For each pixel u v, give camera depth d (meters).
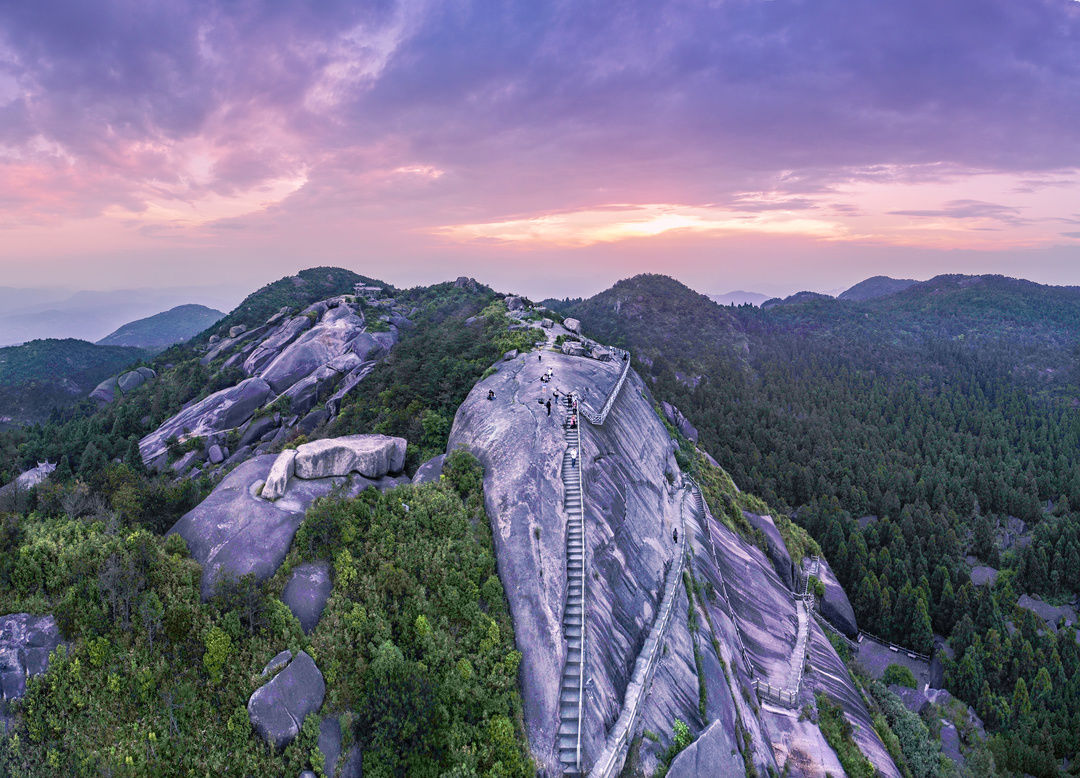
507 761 29.62
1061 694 71.50
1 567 30.23
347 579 34.41
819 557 95.25
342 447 44.69
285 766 26.66
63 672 27.03
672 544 54.47
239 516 36.97
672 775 33.38
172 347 150.88
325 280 192.00
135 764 25.23
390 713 28.97
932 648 85.88
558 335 89.94
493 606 36.06
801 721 47.38
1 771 24.44
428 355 80.12
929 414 170.12
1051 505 125.69
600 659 35.81
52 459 80.31
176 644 29.17
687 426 123.31
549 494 43.22
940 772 52.84
